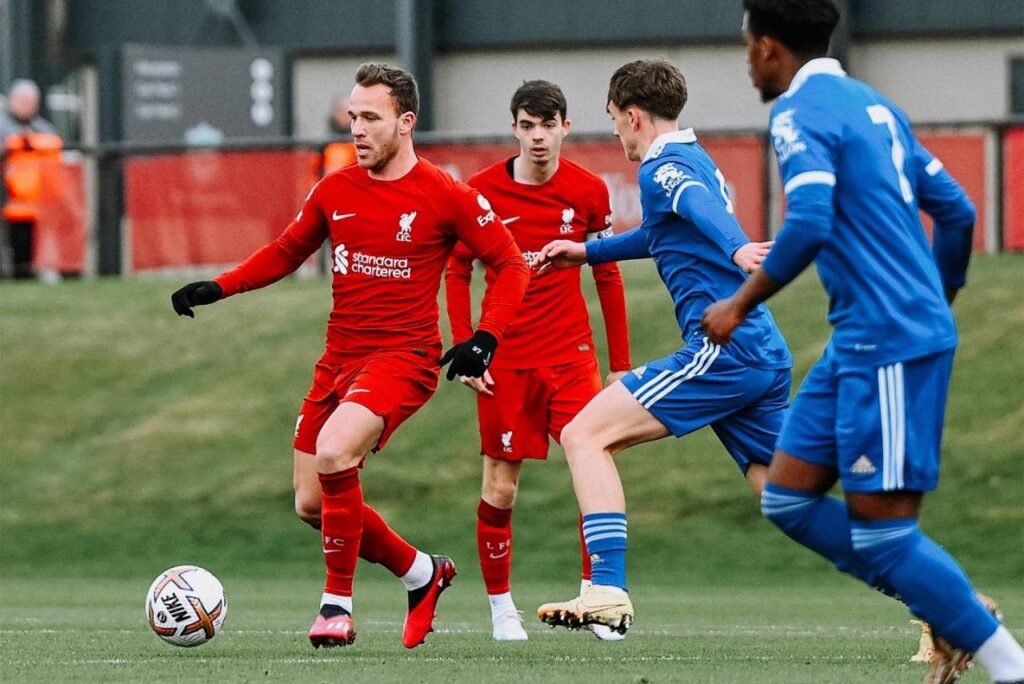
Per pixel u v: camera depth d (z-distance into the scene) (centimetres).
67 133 10075
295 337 6712
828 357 1889
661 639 2944
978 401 5559
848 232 1833
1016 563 4722
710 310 1877
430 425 5891
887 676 2180
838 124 1834
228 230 7200
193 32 9575
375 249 2556
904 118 1922
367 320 2573
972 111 8338
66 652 2611
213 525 5462
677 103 2519
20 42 9762
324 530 2498
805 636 3030
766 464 2495
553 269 3084
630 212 6469
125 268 7488
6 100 9306
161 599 2562
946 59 8362
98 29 9762
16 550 5328
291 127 8562
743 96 8662
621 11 8831
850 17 8375
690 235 2464
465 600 4175
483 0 9012
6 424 6250
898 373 1803
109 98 8381
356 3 9362
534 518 5250
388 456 5716
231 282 2605
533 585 4644
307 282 7431
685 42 8738
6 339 6856
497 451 3023
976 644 1855
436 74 9125
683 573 4862
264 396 6269
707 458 5522
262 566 5141
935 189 1955
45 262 7631
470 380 2994
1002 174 6303
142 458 5931
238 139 8450
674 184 2433
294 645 2736
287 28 9475
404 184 2564
